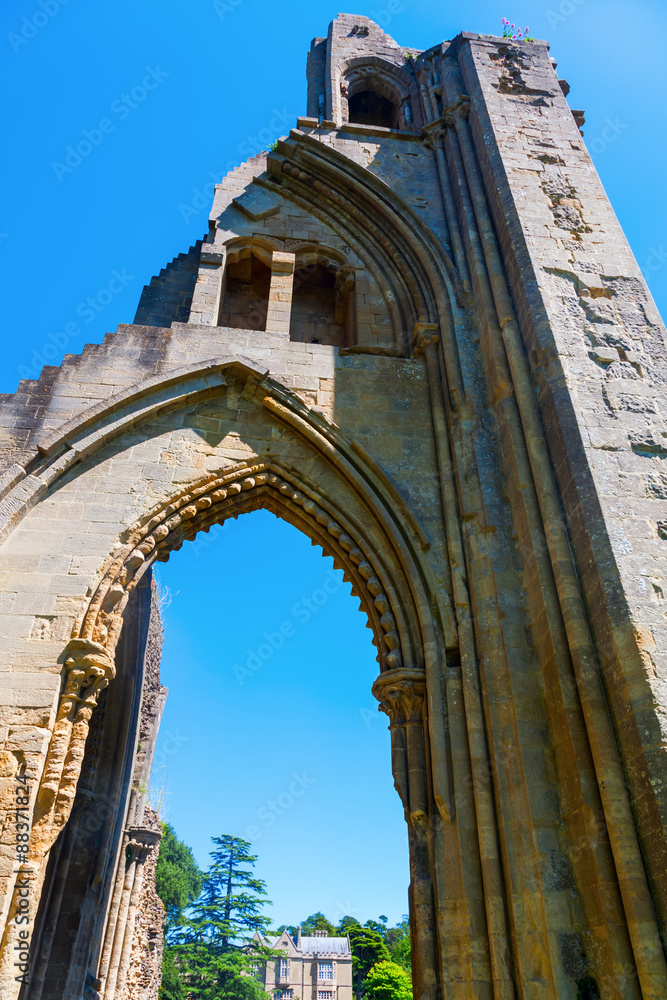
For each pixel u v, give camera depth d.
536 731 9.31
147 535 11.49
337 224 17.09
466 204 15.43
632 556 9.00
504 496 11.61
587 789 8.12
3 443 11.73
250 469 12.50
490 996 8.27
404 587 11.49
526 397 11.57
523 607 10.41
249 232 16.61
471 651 10.46
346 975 71.56
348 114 21.45
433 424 13.28
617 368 11.21
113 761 17.16
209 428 12.85
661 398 10.88
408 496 12.30
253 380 13.28
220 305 16.50
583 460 9.98
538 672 9.78
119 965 17.28
